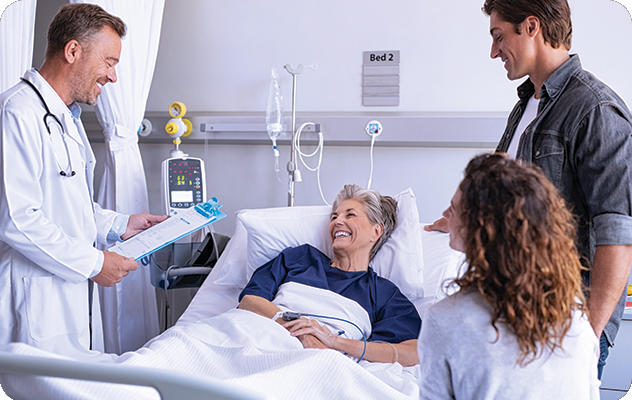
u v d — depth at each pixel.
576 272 0.83
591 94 1.31
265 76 2.76
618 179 1.24
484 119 2.46
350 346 1.62
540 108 1.44
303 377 1.36
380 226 2.03
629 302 2.16
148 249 1.81
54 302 1.70
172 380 0.87
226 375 1.48
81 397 1.18
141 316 2.54
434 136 2.52
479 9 2.51
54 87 1.70
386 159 2.70
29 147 1.57
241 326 1.62
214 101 2.83
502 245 0.79
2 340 1.68
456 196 0.88
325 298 1.81
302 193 2.81
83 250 1.65
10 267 1.67
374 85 2.65
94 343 2.03
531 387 0.80
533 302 0.78
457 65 2.58
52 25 1.68
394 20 2.59
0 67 2.06
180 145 2.91
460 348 0.82
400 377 1.46
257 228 2.13
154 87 2.88
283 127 2.67
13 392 1.19
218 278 2.21
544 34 1.40
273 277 1.95
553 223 0.80
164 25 2.82
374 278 1.94
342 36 2.65
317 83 2.70
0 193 1.57
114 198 2.46
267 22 2.71
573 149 1.32
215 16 2.76
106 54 1.71
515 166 0.84
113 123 2.40
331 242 2.14
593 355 0.86
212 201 2.06
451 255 2.15
